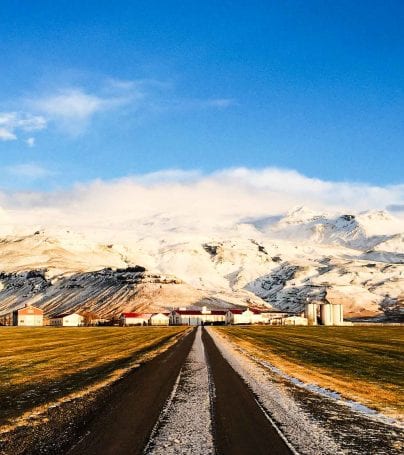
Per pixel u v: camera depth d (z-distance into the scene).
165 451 14.37
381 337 95.44
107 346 65.88
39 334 113.25
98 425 17.62
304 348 61.84
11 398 23.66
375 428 17.61
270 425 17.81
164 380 29.86
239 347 63.00
